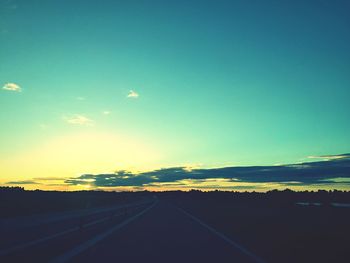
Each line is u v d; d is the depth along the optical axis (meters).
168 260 14.12
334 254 15.77
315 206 90.81
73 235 23.89
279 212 62.19
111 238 21.80
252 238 21.77
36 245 18.59
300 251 16.55
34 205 58.09
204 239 21.20
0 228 22.03
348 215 56.16
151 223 34.12
